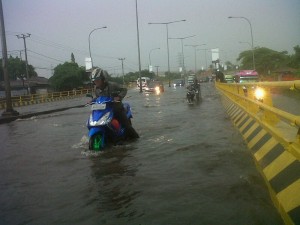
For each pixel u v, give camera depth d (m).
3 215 4.16
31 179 5.70
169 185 4.83
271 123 6.64
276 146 5.27
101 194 4.68
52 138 10.26
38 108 29.95
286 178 4.05
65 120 16.08
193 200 4.18
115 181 5.23
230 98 15.60
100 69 8.53
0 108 37.34
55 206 4.34
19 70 81.81
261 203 3.97
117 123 8.29
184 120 12.55
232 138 8.30
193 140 8.24
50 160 7.05
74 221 3.83
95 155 7.21
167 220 3.68
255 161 5.74
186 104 21.14
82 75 71.12
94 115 8.00
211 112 15.33
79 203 4.38
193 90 22.73
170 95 34.66
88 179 5.46
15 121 18.02
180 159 6.36
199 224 3.53
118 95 8.46
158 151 7.20
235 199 4.14
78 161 6.79
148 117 14.22
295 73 47.84
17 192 5.03
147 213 3.89
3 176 5.99
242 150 6.84
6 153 8.20
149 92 44.56
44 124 14.95
